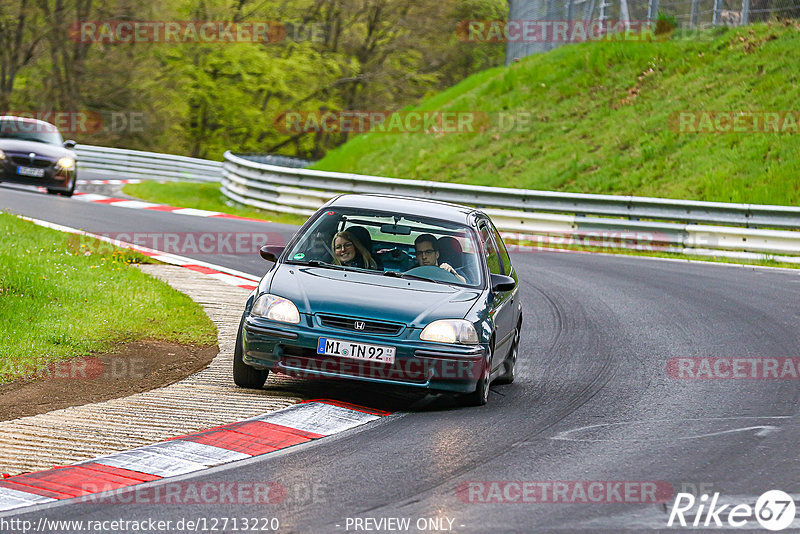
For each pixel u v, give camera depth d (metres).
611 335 38.41
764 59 91.94
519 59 116.25
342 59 191.12
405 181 77.56
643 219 68.75
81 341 31.20
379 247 29.72
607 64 102.56
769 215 64.50
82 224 60.34
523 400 27.92
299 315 25.95
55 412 24.06
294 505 18.08
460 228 29.58
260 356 26.08
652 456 22.14
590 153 88.50
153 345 32.31
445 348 25.50
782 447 23.12
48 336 30.86
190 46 178.25
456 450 22.19
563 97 100.62
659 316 42.59
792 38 93.56
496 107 103.38
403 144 104.06
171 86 177.25
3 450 20.86
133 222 64.50
